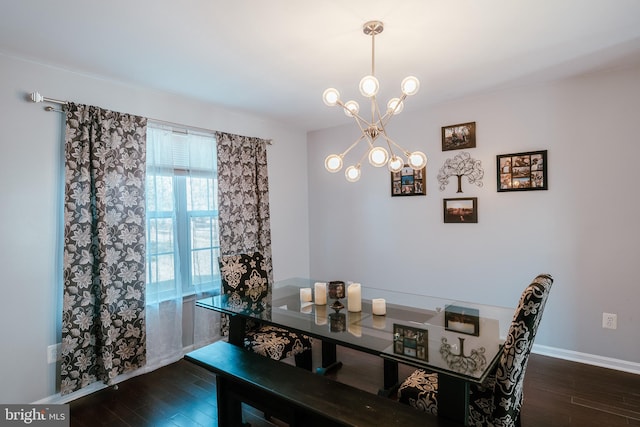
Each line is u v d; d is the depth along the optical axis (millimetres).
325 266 4426
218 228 3441
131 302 2736
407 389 1766
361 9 1806
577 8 1820
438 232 3531
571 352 2896
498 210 3186
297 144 4430
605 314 2754
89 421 2201
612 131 2691
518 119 3064
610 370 2713
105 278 2516
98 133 2561
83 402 2414
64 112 2461
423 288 3645
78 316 2434
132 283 2742
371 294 2705
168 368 2934
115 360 2641
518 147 3072
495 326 1987
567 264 2891
